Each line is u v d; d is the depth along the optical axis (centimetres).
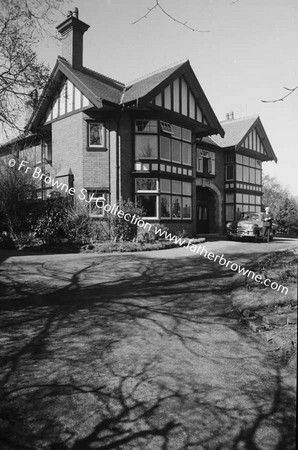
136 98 1480
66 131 1705
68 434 261
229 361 384
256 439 257
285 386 331
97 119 1611
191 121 1827
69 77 1625
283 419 281
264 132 2730
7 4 708
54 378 343
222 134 1980
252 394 317
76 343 429
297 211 3145
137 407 295
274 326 474
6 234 1534
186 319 524
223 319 526
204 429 268
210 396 313
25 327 482
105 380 340
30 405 296
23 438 255
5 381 336
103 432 263
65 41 1777
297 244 1725
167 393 317
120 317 529
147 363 377
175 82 1738
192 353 404
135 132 1641
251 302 579
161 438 257
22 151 1734
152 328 484
